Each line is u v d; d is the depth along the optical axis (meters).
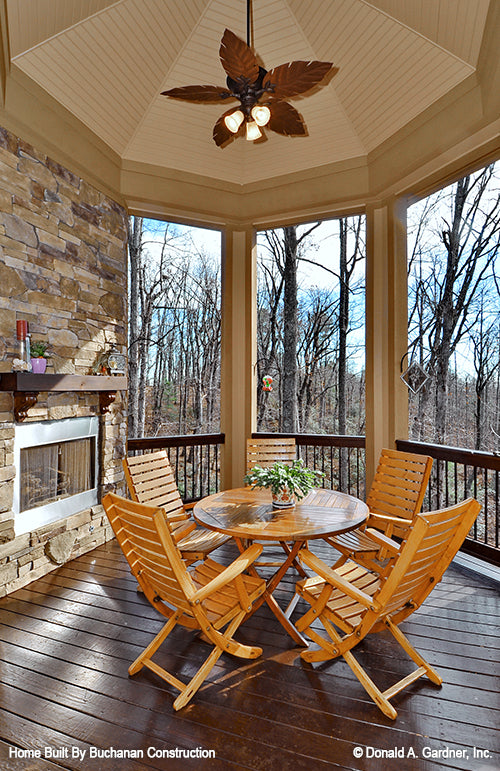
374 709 1.77
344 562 2.65
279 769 1.48
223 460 4.88
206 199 4.59
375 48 3.40
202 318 5.81
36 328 3.22
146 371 5.57
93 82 3.45
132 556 2.04
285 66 2.35
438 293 4.42
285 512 2.49
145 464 3.05
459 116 3.21
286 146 4.37
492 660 2.10
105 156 3.98
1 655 2.15
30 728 1.67
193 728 1.67
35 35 2.89
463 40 2.93
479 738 1.62
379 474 3.11
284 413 6.11
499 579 3.02
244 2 3.50
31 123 3.12
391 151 3.88
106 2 3.04
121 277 4.28
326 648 1.96
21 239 3.09
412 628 2.39
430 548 1.74
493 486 3.94
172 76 3.87
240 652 2.03
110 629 2.39
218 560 3.31
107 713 1.75
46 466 3.30
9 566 2.85
